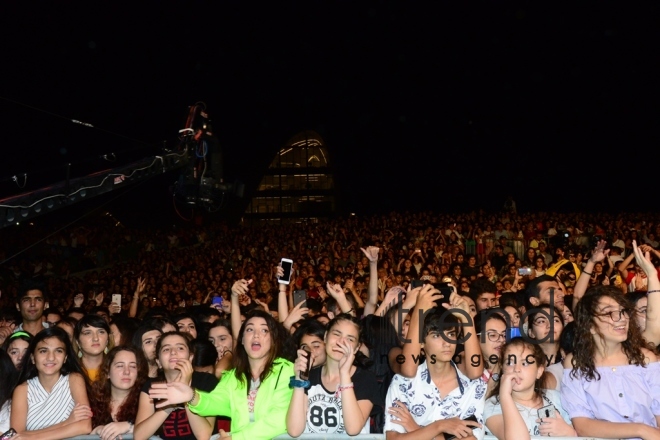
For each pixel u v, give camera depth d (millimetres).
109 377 5551
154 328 6203
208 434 5047
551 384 5125
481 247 19516
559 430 4570
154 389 4637
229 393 4918
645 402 4387
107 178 9320
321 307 7738
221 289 15719
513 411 4332
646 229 19781
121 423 5012
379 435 4520
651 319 4914
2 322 7801
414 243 19578
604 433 4371
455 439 4906
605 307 4402
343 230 23656
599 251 6914
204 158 11258
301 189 46125
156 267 21766
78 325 6234
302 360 4551
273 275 17297
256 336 4875
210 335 6551
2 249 21766
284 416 4738
